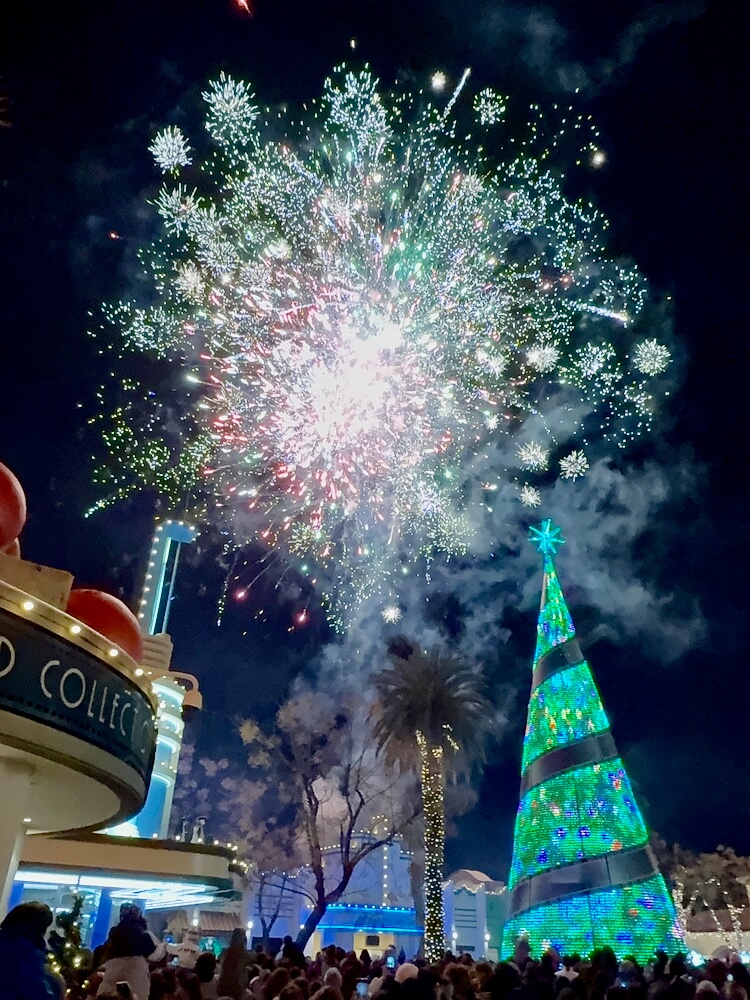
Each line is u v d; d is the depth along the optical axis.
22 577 9.90
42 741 9.09
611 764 28.16
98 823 13.80
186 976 11.20
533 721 29.78
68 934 16.56
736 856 62.62
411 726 33.88
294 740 43.62
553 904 26.20
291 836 51.38
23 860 24.25
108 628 11.72
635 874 26.27
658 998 10.30
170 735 34.47
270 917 57.75
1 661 8.66
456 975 12.41
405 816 44.50
